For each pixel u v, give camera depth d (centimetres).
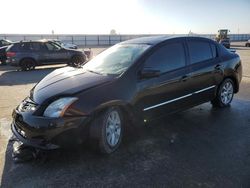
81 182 322
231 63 598
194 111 589
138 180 324
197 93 523
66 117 348
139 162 366
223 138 444
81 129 356
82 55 1553
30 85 948
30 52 1412
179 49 491
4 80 1068
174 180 322
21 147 399
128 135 456
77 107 354
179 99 484
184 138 445
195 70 507
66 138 350
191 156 381
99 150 376
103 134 372
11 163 365
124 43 514
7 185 317
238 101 673
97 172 343
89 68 471
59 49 1487
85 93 365
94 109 361
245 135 457
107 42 5338
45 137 347
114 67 436
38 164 362
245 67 1380
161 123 514
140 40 502
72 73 445
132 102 402
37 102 368
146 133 466
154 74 414
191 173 337
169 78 456
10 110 621
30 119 356
